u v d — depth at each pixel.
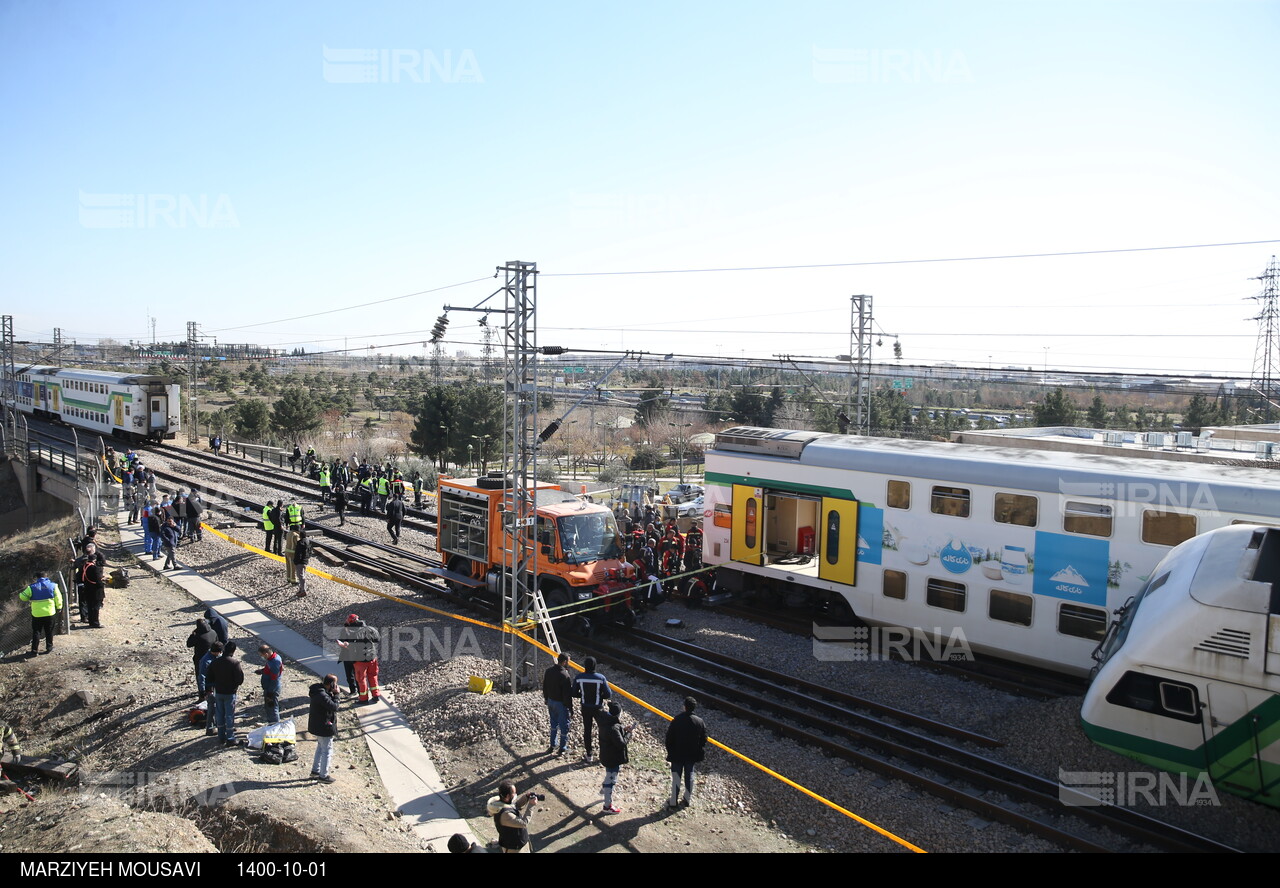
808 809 10.64
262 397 87.94
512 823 9.21
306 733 13.16
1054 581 14.14
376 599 20.11
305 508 32.00
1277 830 9.80
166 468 40.16
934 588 15.76
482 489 19.50
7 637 23.30
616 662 15.90
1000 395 73.94
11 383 50.12
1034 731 12.41
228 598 20.58
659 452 55.12
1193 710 10.07
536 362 14.40
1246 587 9.88
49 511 40.41
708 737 12.68
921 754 11.83
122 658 16.22
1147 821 10.05
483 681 14.34
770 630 17.91
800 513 20.00
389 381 116.19
